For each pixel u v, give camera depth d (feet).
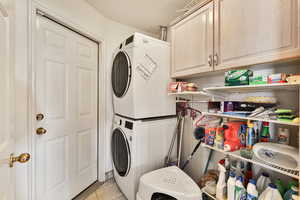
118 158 5.84
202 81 5.24
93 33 5.68
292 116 2.50
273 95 3.50
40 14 4.10
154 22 6.71
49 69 4.42
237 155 3.24
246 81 3.13
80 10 5.10
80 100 5.54
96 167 6.41
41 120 4.23
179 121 5.92
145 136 4.93
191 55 4.41
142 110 4.85
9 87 2.17
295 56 2.39
